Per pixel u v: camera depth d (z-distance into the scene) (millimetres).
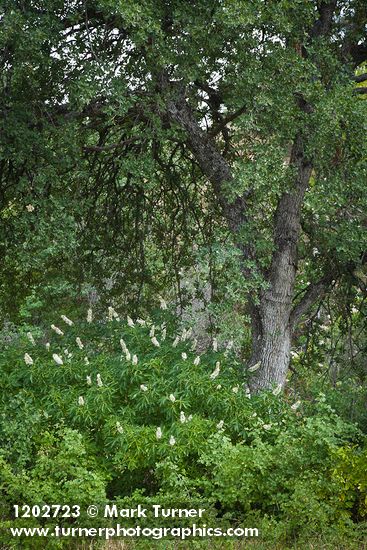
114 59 9578
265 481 7508
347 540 7145
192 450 7902
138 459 7926
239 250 9602
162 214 13305
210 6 8750
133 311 12867
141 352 9359
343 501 7449
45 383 8727
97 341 9938
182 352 9188
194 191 13023
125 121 10758
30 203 9422
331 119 9195
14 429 7816
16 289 12805
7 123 9008
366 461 7406
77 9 9430
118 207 12922
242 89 9078
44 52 9164
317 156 9734
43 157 9438
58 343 9836
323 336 12836
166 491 7645
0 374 8773
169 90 9625
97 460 8133
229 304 9633
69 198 10148
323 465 7586
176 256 13016
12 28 8203
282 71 9188
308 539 7160
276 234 10695
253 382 10570
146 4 8359
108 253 13016
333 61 9812
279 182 9555
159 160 12219
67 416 8391
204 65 9172
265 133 9312
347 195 9898
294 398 12328
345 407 11211
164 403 8320
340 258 10609
